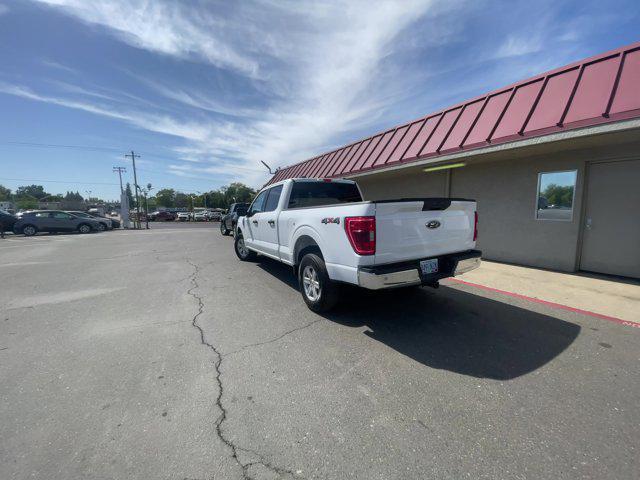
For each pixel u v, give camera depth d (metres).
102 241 15.11
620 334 3.72
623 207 6.06
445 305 4.78
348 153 12.93
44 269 7.89
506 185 7.73
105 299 5.29
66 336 3.83
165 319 4.36
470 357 3.24
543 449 2.05
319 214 4.16
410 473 1.88
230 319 4.34
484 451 2.04
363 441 2.13
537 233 7.20
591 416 2.35
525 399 2.56
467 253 4.28
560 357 3.22
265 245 6.25
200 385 2.80
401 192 10.98
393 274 3.48
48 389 2.75
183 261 8.91
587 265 6.64
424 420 2.33
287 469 1.92
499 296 5.17
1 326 4.15
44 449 2.08
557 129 5.65
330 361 3.20
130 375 2.96
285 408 2.48
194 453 2.04
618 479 1.82
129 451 2.06
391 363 3.14
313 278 4.48
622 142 5.80
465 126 7.75
